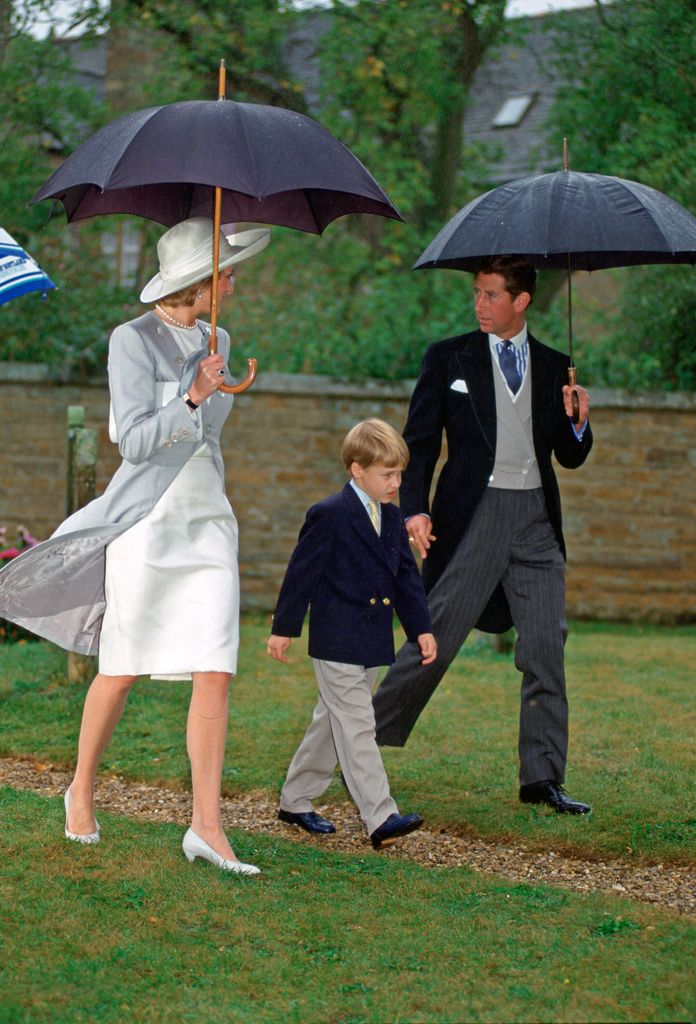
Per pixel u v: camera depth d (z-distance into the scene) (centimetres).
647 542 2062
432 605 859
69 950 573
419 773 938
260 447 2028
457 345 869
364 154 2395
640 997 533
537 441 856
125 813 842
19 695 1177
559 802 845
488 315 840
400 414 2066
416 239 2391
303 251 2445
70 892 646
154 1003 523
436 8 2264
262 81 2448
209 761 703
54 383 1972
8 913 616
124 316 2084
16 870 678
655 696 1259
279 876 696
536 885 698
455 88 2344
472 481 854
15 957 562
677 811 841
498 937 604
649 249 758
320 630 771
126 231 2514
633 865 748
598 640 1686
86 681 1216
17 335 2030
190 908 631
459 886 686
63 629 725
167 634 694
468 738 1054
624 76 2189
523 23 2359
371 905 649
